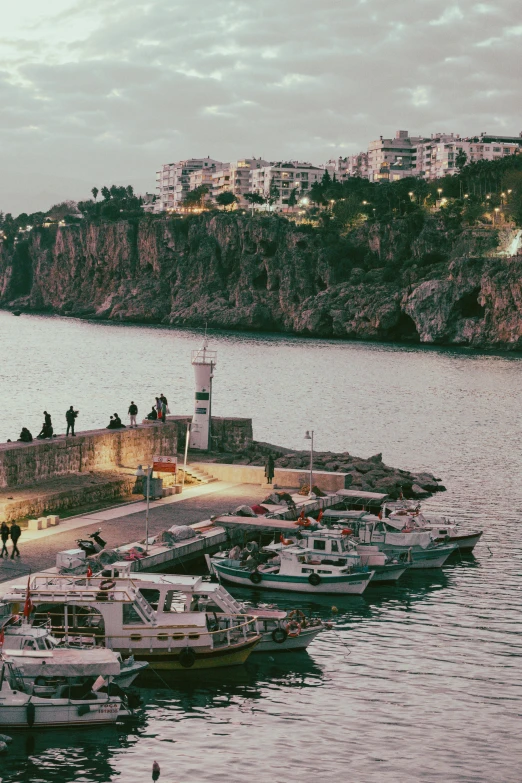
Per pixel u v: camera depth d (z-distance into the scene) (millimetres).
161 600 41469
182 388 174750
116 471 69250
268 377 199250
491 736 35219
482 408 156625
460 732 35469
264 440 117625
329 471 82188
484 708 37594
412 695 38656
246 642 40781
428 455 107562
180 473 72062
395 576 55250
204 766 32281
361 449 111875
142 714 36000
